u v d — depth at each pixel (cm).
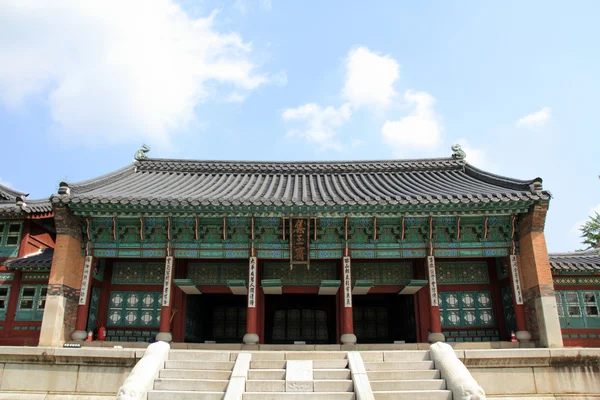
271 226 2245
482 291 2427
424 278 2375
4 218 2506
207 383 1445
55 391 1602
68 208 2158
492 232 2258
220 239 2252
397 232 2250
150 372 1456
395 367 1555
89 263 2223
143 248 2250
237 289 2330
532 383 1612
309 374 1473
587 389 1619
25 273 2423
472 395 1324
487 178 2638
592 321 2283
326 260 2447
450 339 2358
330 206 2084
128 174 2927
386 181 2861
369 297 2853
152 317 2373
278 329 2783
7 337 2328
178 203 2086
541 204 2105
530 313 2152
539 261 2100
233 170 3108
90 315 2267
